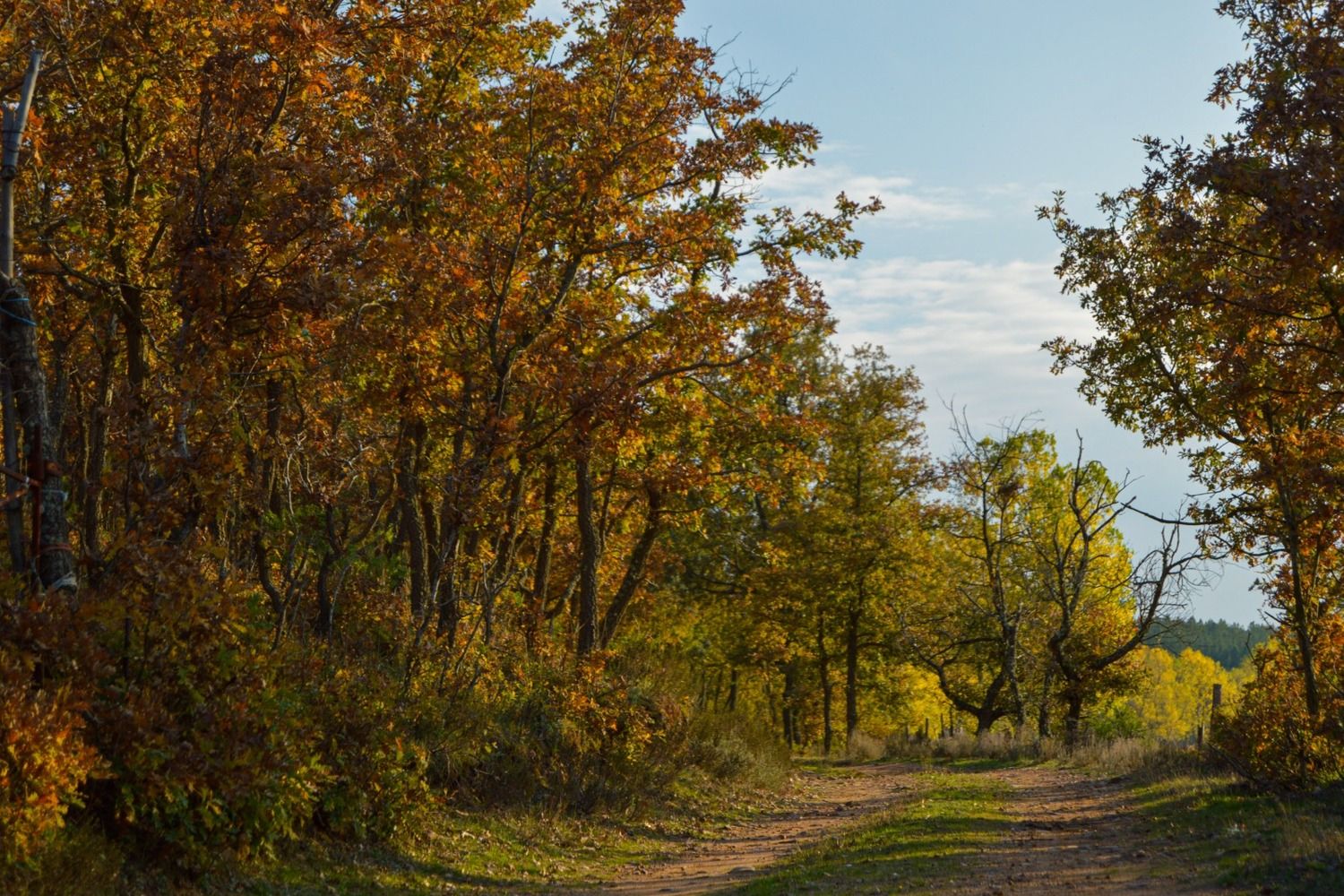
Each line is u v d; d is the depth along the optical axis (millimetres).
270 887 10242
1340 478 15781
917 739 42656
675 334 21297
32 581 9750
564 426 18375
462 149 17875
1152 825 15273
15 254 12852
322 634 14336
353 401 16656
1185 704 103562
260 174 12094
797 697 50656
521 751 17312
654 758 21109
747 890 12055
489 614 17797
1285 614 19109
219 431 11484
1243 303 15367
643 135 19453
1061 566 41750
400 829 13156
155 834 9391
